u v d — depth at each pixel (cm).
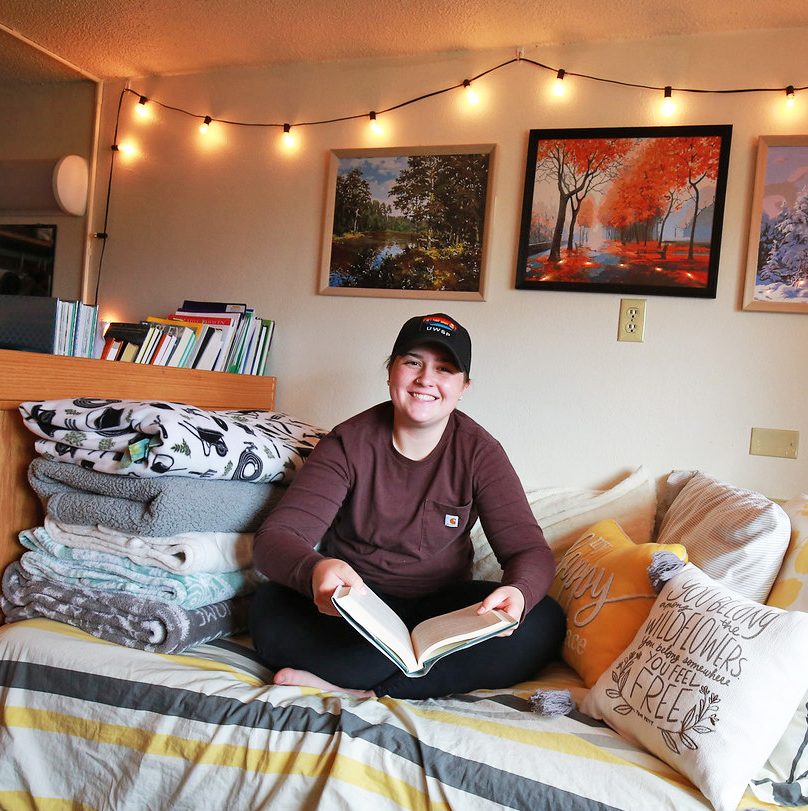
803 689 102
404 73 215
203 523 141
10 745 126
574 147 199
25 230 245
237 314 221
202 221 236
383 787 106
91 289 246
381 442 146
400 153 214
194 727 117
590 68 199
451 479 146
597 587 143
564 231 200
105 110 246
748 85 188
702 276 190
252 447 154
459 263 209
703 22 186
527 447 203
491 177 205
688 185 190
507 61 206
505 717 116
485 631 106
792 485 184
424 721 113
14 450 149
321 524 139
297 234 225
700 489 165
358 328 219
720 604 114
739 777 98
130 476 137
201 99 236
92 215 246
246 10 196
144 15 202
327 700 121
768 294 185
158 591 136
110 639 135
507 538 139
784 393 185
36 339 173
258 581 157
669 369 193
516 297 204
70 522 144
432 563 145
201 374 192
